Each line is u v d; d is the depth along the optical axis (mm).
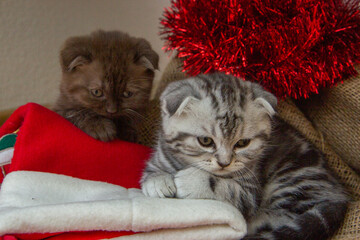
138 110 389
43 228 232
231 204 289
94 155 320
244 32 323
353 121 357
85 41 381
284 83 338
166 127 315
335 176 352
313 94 382
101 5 507
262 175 337
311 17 326
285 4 326
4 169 314
